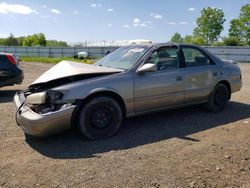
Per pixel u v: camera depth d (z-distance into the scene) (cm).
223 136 472
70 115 424
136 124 538
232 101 744
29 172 349
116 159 383
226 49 3862
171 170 351
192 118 576
